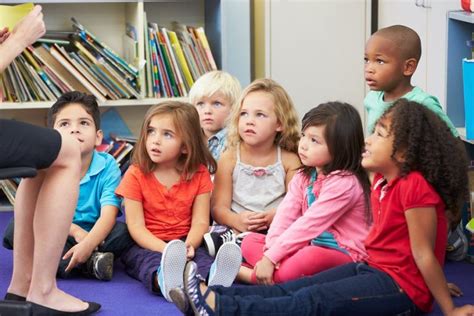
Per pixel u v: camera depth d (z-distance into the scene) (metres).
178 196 3.00
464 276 2.92
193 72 4.16
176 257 2.46
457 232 3.08
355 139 2.71
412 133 2.34
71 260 2.88
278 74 4.16
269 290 2.40
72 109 3.08
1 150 2.25
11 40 2.38
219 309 2.26
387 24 4.10
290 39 4.14
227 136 3.18
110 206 3.03
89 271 2.93
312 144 2.72
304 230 2.67
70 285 2.88
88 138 3.07
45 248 2.41
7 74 3.92
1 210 3.99
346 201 2.67
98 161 3.13
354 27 4.17
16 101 3.96
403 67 2.99
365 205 2.69
